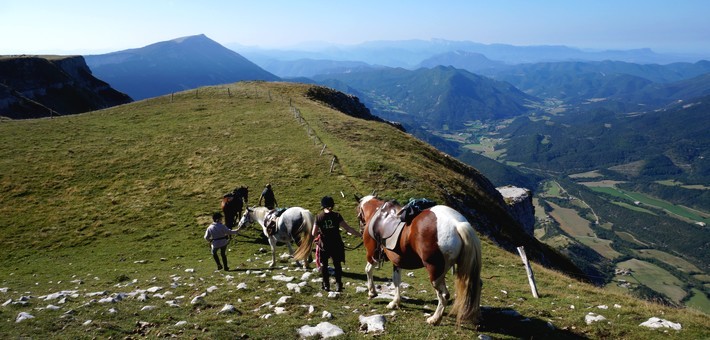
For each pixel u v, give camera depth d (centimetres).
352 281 1470
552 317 1070
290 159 4025
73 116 5984
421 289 1368
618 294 1537
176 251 2345
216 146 4475
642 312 1127
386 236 978
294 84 9800
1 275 2058
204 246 2419
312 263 1820
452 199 3622
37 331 886
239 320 966
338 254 1231
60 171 3769
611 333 953
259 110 6234
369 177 3606
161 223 2805
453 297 1216
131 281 1697
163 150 4356
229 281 1476
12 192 3328
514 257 2389
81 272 2036
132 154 4241
